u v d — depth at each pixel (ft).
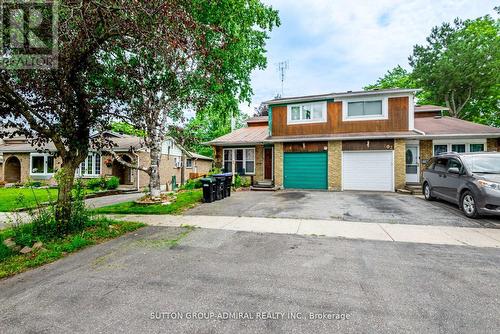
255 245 16.56
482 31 77.36
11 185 73.36
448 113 85.56
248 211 28.07
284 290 10.48
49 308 9.36
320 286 10.80
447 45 85.35
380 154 45.44
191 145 37.93
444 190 28.86
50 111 19.06
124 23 16.92
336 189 47.67
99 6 15.35
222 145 58.90
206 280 11.49
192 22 17.81
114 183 63.98
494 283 10.94
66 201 19.43
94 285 11.16
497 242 16.63
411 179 47.88
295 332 7.79
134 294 10.30
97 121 21.36
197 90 34.30
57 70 17.89
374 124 46.50
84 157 20.90
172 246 16.57
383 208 28.66
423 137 44.14
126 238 18.53
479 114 84.12
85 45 18.35
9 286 11.28
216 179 35.91
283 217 24.88
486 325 8.04
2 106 17.44
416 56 92.27
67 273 12.55
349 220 23.31
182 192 43.60
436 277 11.57
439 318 8.44
